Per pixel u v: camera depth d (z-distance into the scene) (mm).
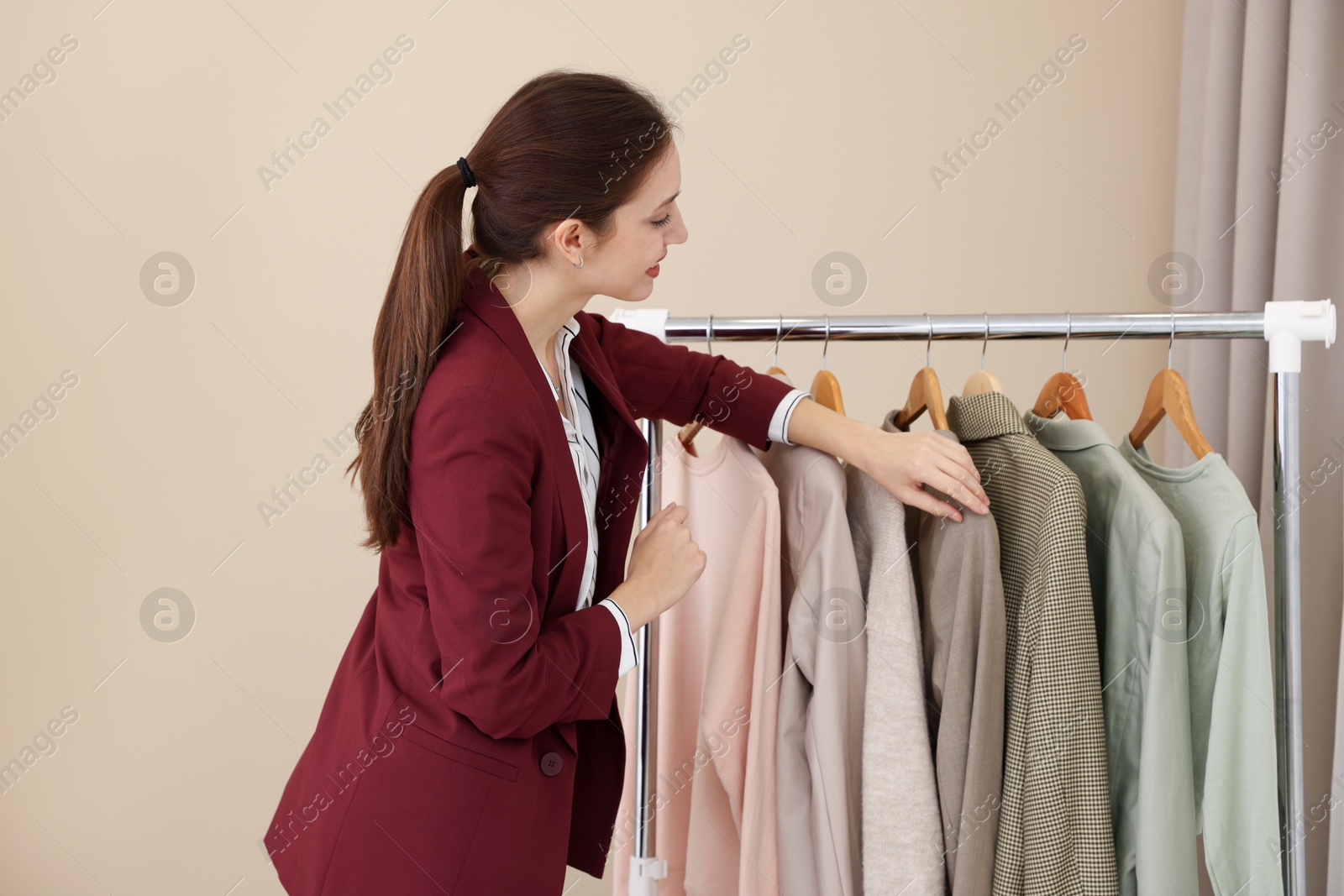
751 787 1024
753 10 2135
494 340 935
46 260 2176
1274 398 1042
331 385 2215
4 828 2281
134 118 2152
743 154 2162
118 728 2271
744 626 1067
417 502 897
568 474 972
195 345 2203
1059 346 2199
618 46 2148
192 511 2234
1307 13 1552
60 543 2230
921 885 977
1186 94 1915
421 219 926
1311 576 1607
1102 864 941
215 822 2301
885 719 982
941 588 995
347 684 1065
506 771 952
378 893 935
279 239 2184
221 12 2135
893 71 2143
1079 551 928
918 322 1099
